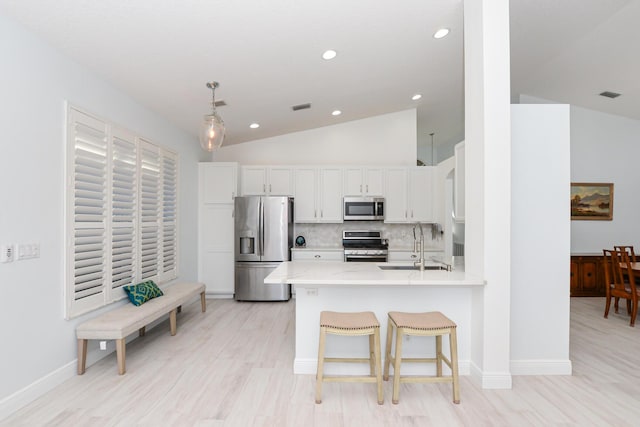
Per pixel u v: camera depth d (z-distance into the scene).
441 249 5.17
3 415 1.99
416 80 4.19
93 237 2.79
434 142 8.17
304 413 2.04
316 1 2.34
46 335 2.31
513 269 2.53
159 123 4.00
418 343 2.61
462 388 2.34
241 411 2.06
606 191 5.55
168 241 4.16
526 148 2.54
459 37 3.10
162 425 1.92
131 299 3.14
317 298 2.62
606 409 2.07
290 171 5.34
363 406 2.12
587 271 5.27
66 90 2.52
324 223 5.61
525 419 1.97
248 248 5.00
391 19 2.70
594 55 3.86
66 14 2.11
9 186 2.06
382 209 5.24
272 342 3.26
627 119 5.55
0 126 2.00
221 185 5.11
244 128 4.95
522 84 4.85
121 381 2.45
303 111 4.68
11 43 2.07
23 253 2.14
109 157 3.00
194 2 2.17
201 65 2.98
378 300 2.62
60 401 2.17
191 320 3.99
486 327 2.34
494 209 2.32
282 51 2.95
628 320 4.00
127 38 2.44
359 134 5.67
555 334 2.55
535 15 2.97
